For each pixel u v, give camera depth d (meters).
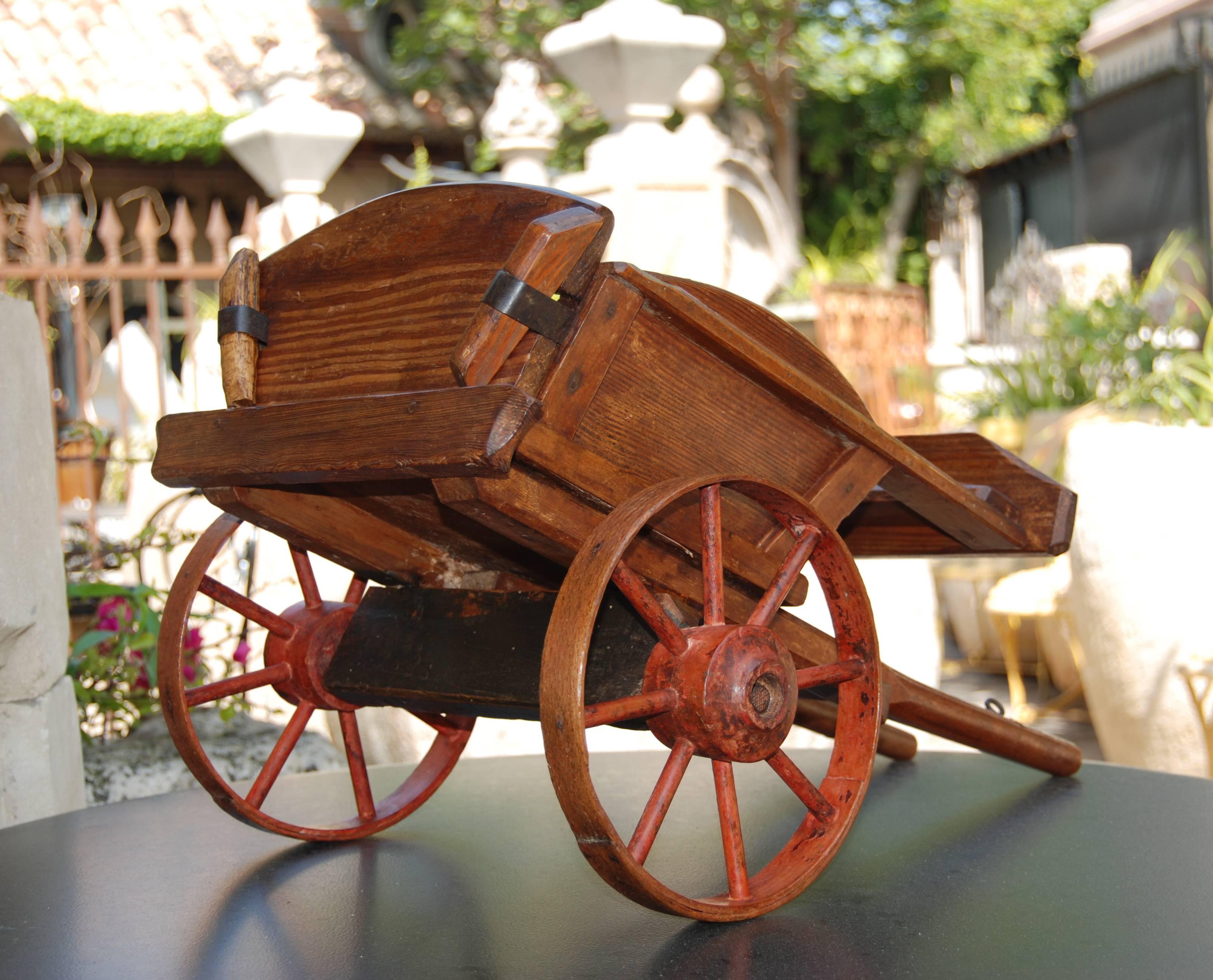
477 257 0.97
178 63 6.55
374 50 7.30
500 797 1.34
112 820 1.28
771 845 1.18
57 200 6.40
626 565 1.00
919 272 9.18
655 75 2.69
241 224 6.90
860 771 1.06
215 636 2.19
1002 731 1.32
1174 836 1.19
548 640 0.92
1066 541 1.27
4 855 1.18
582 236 0.94
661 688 0.97
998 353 4.62
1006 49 8.95
